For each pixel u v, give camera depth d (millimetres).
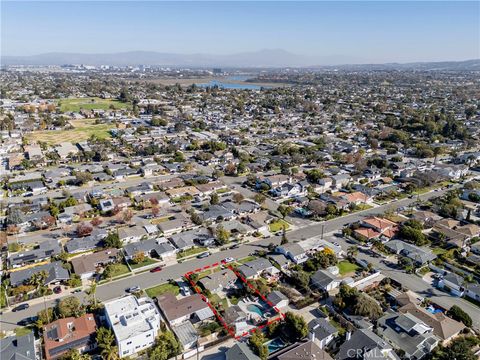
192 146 181250
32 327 61281
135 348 55938
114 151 174000
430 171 142125
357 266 82062
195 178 133250
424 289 74000
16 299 68188
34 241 90750
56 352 54219
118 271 78312
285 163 155250
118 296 69688
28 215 101312
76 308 63656
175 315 62688
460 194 123688
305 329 58188
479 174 150625
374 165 152125
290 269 80188
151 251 85562
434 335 59156
